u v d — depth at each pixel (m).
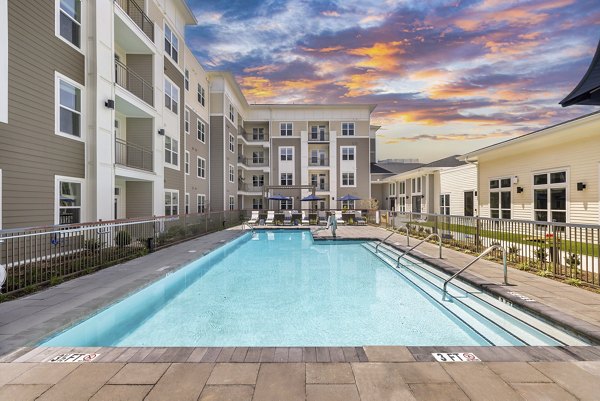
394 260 9.58
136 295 5.54
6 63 7.03
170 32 15.93
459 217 10.14
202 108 21.86
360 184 30.83
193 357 2.98
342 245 13.13
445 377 2.65
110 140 10.31
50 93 8.31
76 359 2.96
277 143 31.09
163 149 14.33
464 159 11.92
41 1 8.03
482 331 4.52
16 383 2.57
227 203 24.41
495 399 2.36
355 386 2.52
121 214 13.33
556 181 8.25
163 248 10.12
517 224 7.48
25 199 7.61
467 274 6.29
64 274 6.12
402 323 4.91
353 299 6.12
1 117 7.00
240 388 2.48
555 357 3.00
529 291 5.07
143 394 2.41
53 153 8.40
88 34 9.70
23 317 4.05
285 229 18.61
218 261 9.94
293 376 2.66
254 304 5.85
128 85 13.45
